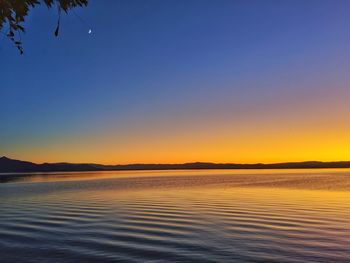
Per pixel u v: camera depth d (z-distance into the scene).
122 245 16.00
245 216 23.80
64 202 36.31
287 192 46.72
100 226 20.62
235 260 13.54
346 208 28.08
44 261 13.94
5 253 15.09
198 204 32.00
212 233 18.14
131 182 88.75
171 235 17.83
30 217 25.23
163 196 41.97
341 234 17.52
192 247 15.45
